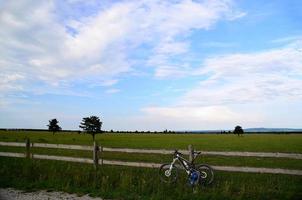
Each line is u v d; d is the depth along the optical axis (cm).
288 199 995
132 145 4769
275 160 2691
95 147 1475
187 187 1133
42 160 1833
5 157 1959
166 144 5144
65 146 1580
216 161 2569
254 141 6631
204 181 1179
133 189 1088
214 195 1014
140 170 1524
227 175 1514
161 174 1264
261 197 999
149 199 979
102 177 1247
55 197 1009
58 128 9556
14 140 4834
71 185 1159
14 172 1393
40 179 1223
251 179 1400
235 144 5359
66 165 1647
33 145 1694
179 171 1418
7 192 1073
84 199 991
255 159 2770
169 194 1041
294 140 7181
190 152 1214
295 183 1333
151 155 3055
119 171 1430
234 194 1052
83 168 1492
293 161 2594
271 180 1386
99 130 7700
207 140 7038
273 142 6147
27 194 1047
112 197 1012
